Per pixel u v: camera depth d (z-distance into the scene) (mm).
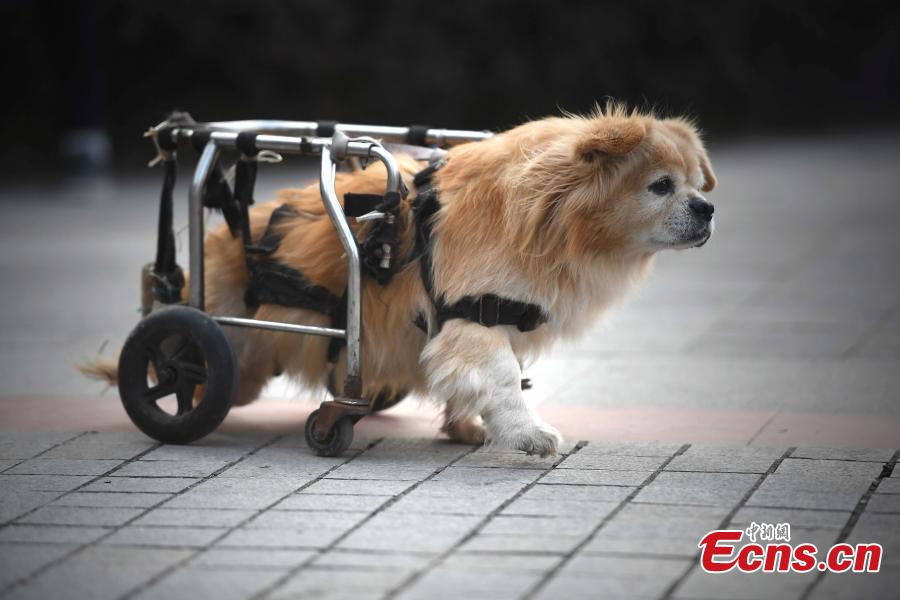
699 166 6320
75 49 19547
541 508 5406
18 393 8039
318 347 6562
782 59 31172
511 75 25703
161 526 5211
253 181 6648
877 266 12703
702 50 28266
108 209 18266
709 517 5262
